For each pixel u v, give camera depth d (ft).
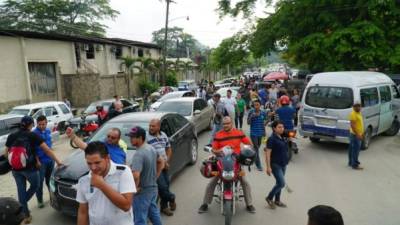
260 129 28.19
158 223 15.87
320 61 69.77
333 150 35.29
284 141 19.94
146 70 116.78
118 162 15.97
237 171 18.34
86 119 45.78
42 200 21.27
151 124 18.58
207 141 41.16
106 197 10.05
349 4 68.95
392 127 42.06
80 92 89.30
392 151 34.53
